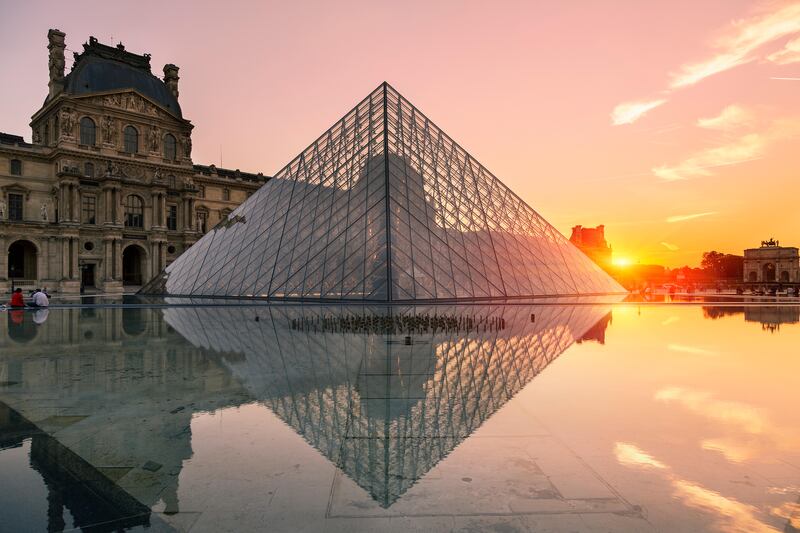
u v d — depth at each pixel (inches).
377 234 1813.5
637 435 350.0
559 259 2412.6
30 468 296.2
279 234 2107.5
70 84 3747.5
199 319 1243.8
